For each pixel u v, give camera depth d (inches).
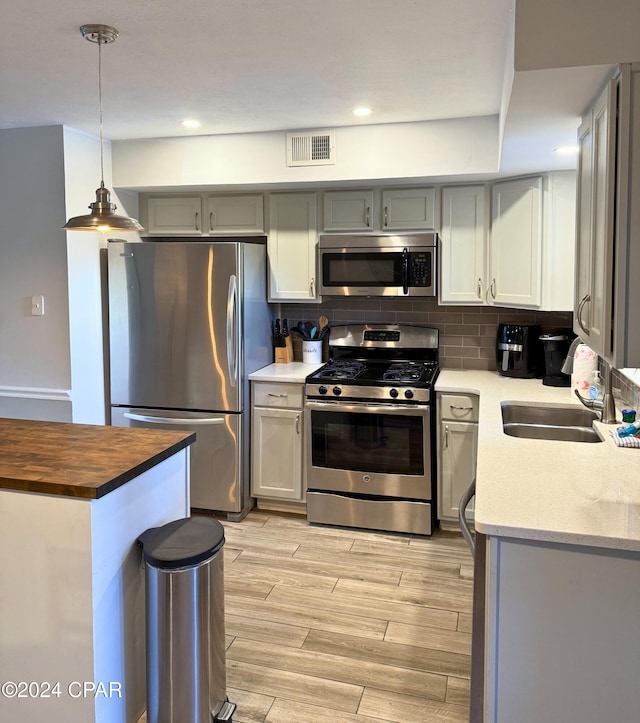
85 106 120.8
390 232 149.6
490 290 145.4
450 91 111.4
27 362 143.6
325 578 122.6
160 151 148.9
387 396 138.6
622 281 64.3
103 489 70.9
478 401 133.0
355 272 151.2
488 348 159.8
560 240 128.6
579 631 62.9
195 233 162.1
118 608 77.9
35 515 73.4
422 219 147.6
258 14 79.2
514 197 135.5
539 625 63.7
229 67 98.7
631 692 62.4
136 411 151.8
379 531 144.3
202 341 145.5
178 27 83.3
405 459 140.3
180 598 75.5
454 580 121.6
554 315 153.3
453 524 144.9
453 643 101.5
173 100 116.8
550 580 62.9
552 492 71.5
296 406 147.9
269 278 159.5
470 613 110.1
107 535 74.8
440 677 93.4
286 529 145.7
